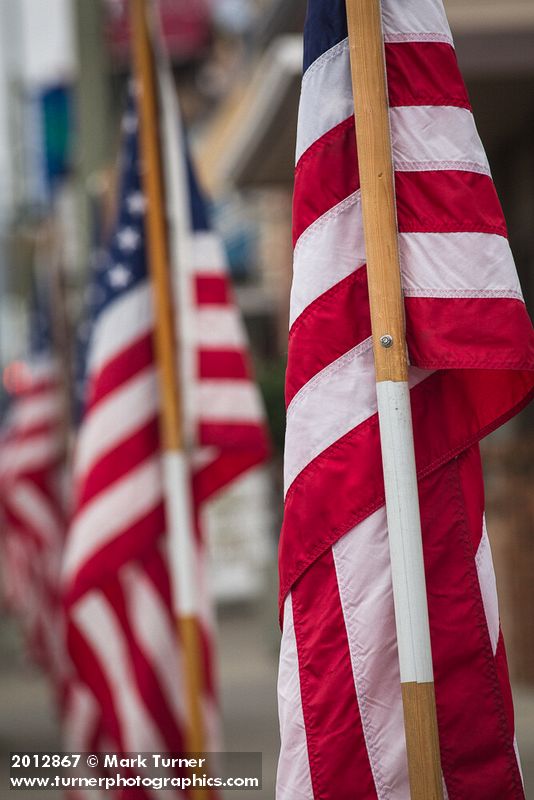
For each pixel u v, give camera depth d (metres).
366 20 7.08
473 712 7.27
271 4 24.84
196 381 13.18
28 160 46.12
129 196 13.78
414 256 7.15
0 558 31.48
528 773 15.29
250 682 24.77
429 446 7.39
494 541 20.91
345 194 7.49
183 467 12.73
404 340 6.93
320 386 7.45
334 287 7.46
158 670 13.88
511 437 21.95
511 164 22.08
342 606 7.31
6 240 49.00
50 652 20.97
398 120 7.27
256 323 43.03
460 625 7.30
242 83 43.22
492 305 7.16
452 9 17.42
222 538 36.94
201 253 13.38
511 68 17.44
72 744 15.45
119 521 13.45
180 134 13.37
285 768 7.41
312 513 7.39
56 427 21.45
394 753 7.20
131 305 13.65
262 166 23.88
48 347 21.86
